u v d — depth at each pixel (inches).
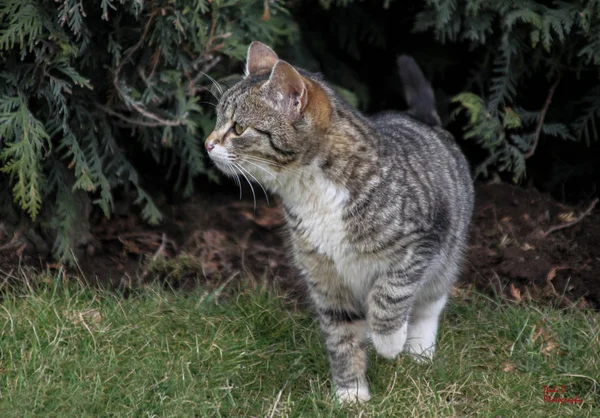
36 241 232.4
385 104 309.4
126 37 231.9
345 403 178.1
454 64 290.2
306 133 170.9
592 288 232.5
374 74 309.4
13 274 219.9
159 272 236.1
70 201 234.2
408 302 180.2
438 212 184.5
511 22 239.8
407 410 174.4
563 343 199.3
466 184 213.5
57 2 214.5
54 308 196.9
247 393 183.2
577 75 255.8
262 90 173.2
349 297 185.8
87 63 227.1
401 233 174.4
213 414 172.1
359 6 291.4
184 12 220.8
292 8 286.4
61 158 227.9
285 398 181.9
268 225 263.9
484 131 259.8
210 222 263.9
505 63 259.4
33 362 178.2
